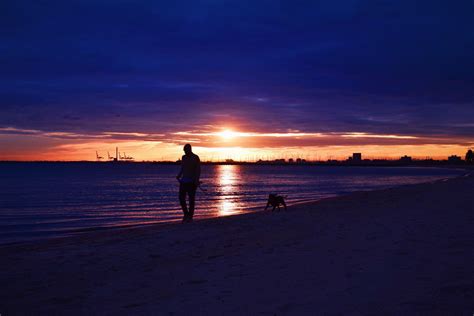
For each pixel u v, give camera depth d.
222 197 34.41
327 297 4.10
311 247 7.15
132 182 64.75
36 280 5.60
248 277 5.18
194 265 6.20
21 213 22.70
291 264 5.79
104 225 17.11
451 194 19.23
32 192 40.88
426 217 10.59
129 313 4.03
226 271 5.63
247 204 27.34
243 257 6.59
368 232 8.51
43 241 9.54
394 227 9.02
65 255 7.40
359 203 17.05
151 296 4.62
